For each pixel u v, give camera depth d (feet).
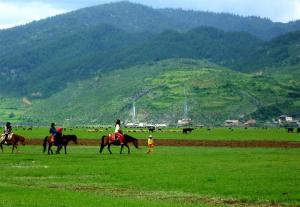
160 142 326.85
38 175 148.05
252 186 126.00
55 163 181.98
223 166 170.09
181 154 229.04
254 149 271.08
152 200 109.09
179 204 103.14
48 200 103.24
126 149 270.46
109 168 164.25
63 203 100.12
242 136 427.74
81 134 469.98
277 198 111.34
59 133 227.81
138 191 120.98
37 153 232.53
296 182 132.36
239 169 160.66
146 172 153.69
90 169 161.38
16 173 151.84
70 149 268.41
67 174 150.00
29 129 640.17
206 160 193.67
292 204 106.01
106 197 110.11
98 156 213.87
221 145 305.32
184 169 161.48
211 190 121.08
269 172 152.46
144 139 355.15
